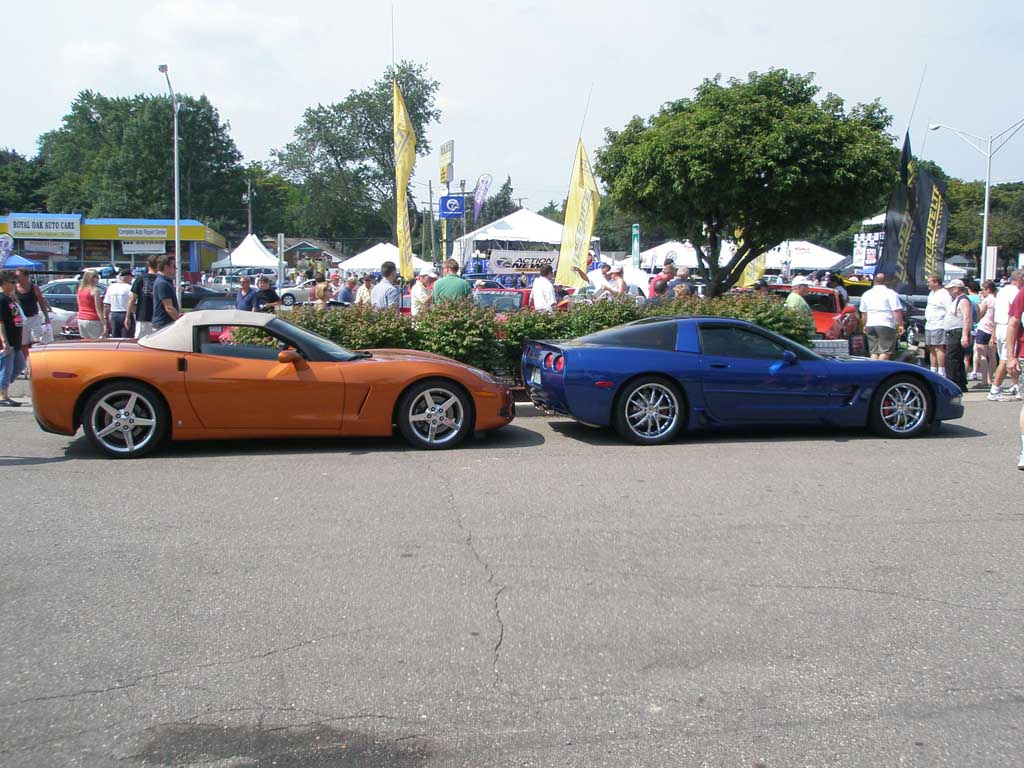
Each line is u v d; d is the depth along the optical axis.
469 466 7.80
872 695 3.63
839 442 9.17
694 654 4.00
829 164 17.50
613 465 7.91
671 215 19.19
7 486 6.92
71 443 8.66
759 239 19.03
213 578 4.87
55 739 3.24
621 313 11.38
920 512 6.38
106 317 15.52
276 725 3.35
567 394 8.75
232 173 82.25
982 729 3.37
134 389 7.86
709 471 7.69
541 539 5.63
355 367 8.27
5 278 10.91
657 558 5.29
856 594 4.74
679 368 8.84
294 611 4.42
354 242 80.88
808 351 9.32
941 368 13.83
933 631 4.27
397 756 3.15
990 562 5.28
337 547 5.43
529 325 11.26
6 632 4.14
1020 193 68.50
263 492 6.78
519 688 3.66
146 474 7.37
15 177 92.88
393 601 4.57
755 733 3.33
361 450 8.48
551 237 32.50
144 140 76.69
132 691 3.60
